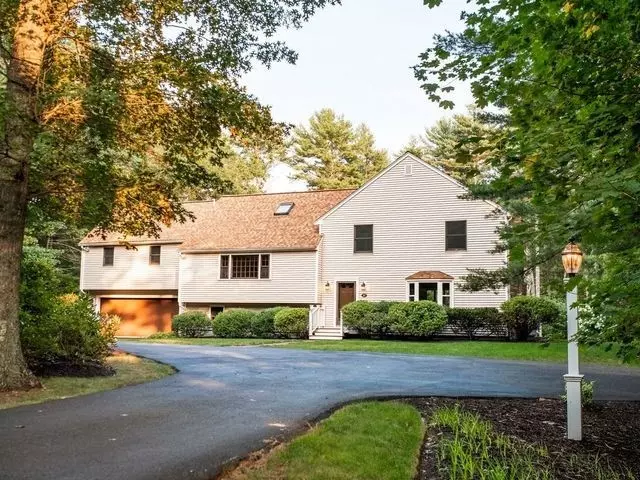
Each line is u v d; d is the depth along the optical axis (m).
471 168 4.02
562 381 10.72
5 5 8.77
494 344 19.02
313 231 26.62
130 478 4.35
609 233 3.21
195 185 10.95
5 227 8.37
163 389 8.87
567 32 3.41
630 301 3.70
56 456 4.92
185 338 24.41
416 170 24.97
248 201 30.78
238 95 10.09
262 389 9.04
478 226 23.55
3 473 4.42
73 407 7.23
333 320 25.47
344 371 11.89
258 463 4.83
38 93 8.82
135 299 30.06
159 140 10.80
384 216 25.27
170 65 9.38
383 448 5.39
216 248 27.22
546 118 3.76
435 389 9.50
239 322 24.52
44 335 9.94
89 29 9.54
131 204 10.16
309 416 6.80
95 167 9.65
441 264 23.98
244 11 10.27
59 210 10.91
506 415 7.43
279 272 26.25
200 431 5.95
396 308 22.34
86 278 30.22
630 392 9.77
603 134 3.48
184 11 9.61
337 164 48.41
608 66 3.49
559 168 3.65
